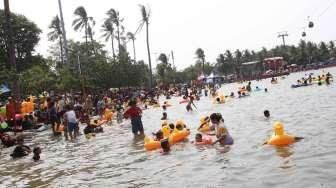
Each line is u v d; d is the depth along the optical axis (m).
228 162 11.39
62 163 15.25
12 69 34.28
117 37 90.38
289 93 37.41
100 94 53.72
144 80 94.94
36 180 12.70
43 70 52.34
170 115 30.53
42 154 18.27
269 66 131.62
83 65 63.91
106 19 90.38
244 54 156.62
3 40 66.81
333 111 19.25
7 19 34.25
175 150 14.49
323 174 8.80
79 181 11.77
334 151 10.73
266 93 42.03
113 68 70.25
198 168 11.23
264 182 8.91
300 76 84.38
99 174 12.38
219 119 14.42
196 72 138.62
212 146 14.30
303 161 10.16
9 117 29.47
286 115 20.42
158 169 11.88
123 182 10.91
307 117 18.44
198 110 32.03
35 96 46.56
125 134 22.02
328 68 112.56
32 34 73.25
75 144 20.48
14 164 16.38
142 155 14.60
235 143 14.20
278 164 10.27
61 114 26.20
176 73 120.06
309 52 150.25
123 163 13.61
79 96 47.16
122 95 57.81
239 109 27.83
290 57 148.62
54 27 81.88
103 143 19.42
